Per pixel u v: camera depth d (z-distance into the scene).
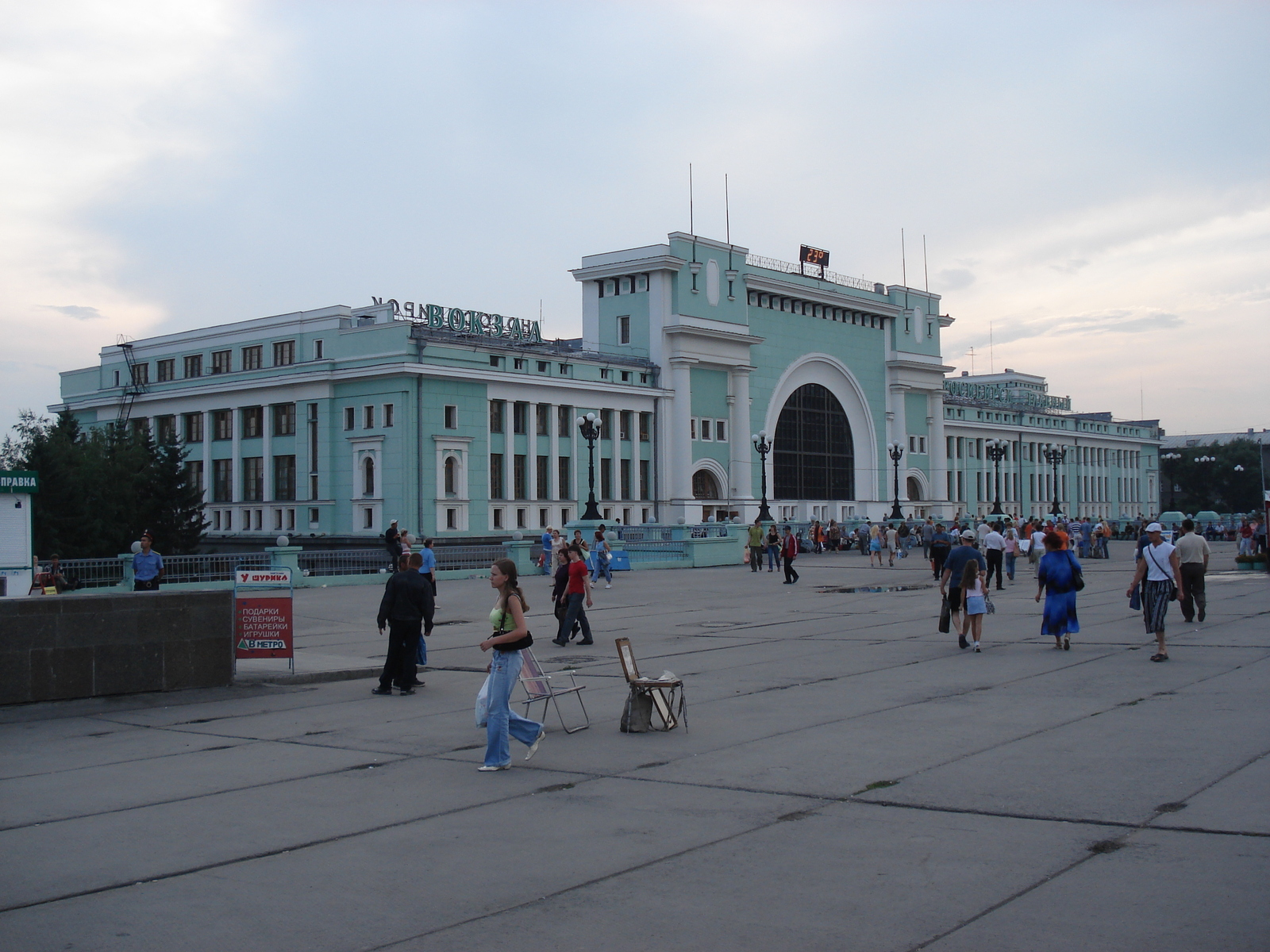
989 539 36.12
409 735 13.15
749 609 30.44
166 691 16.11
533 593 37.47
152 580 25.44
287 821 9.27
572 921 6.79
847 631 23.86
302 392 69.44
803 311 91.19
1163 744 11.18
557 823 9.00
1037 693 14.78
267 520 71.31
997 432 119.69
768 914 6.80
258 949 6.49
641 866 7.83
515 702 15.10
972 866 7.57
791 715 13.57
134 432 68.75
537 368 71.75
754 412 86.00
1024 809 8.91
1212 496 165.00
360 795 10.13
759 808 9.28
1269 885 6.99
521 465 70.88
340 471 67.62
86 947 6.55
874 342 98.94
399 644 16.38
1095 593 33.78
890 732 12.27
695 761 11.16
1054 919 6.55
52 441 60.78
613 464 76.25
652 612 29.83
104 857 8.34
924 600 32.75
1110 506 141.50
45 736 13.59
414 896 7.34
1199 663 17.16
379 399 65.44
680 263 79.31
